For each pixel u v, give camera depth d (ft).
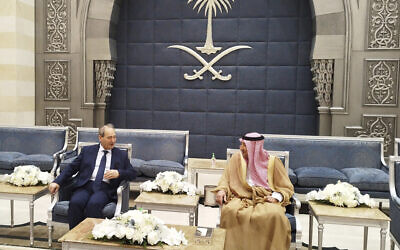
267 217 8.96
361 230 12.89
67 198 10.93
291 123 20.81
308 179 13.62
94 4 20.68
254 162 10.36
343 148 15.14
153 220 7.56
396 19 18.19
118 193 10.12
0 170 15.53
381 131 18.69
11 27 19.79
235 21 20.88
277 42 20.63
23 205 14.78
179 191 10.68
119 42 22.00
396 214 9.50
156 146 15.88
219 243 7.55
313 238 12.04
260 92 20.97
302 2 20.27
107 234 7.32
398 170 10.03
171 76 21.65
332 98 19.15
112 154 11.02
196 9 21.12
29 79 21.25
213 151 21.62
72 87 21.35
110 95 21.83
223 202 10.02
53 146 16.47
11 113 20.20
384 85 18.52
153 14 21.56
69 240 7.40
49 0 21.17
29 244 10.73
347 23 18.52
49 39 21.39
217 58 21.02
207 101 21.44
